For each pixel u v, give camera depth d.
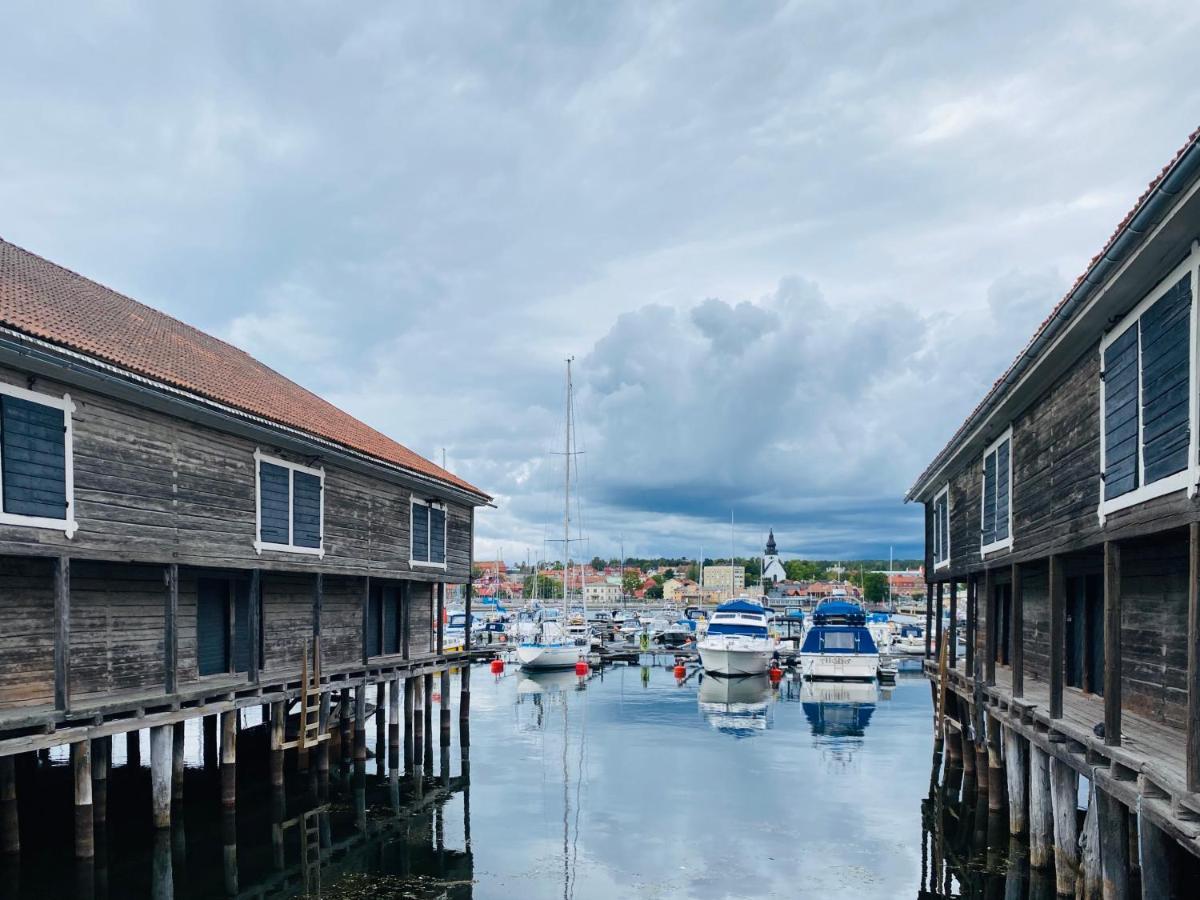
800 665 46.72
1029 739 13.45
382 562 23.44
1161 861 8.67
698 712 33.09
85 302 16.48
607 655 55.44
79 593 14.06
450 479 26.77
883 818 17.72
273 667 19.61
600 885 13.75
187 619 16.84
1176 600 10.87
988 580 18.27
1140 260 9.08
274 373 24.70
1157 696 11.41
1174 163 7.21
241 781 19.50
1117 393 10.67
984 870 13.91
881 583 153.25
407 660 23.92
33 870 12.55
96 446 13.43
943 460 21.53
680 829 16.89
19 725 11.48
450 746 25.91
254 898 12.86
